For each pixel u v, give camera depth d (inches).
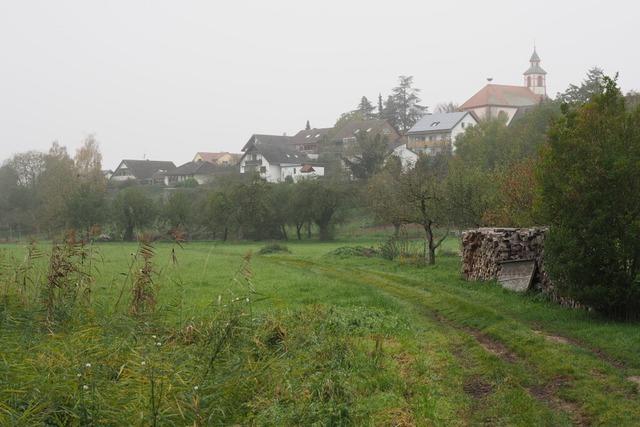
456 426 299.3
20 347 388.5
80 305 508.4
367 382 366.9
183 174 4926.2
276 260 1396.4
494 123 3213.6
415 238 1910.7
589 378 363.9
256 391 346.9
